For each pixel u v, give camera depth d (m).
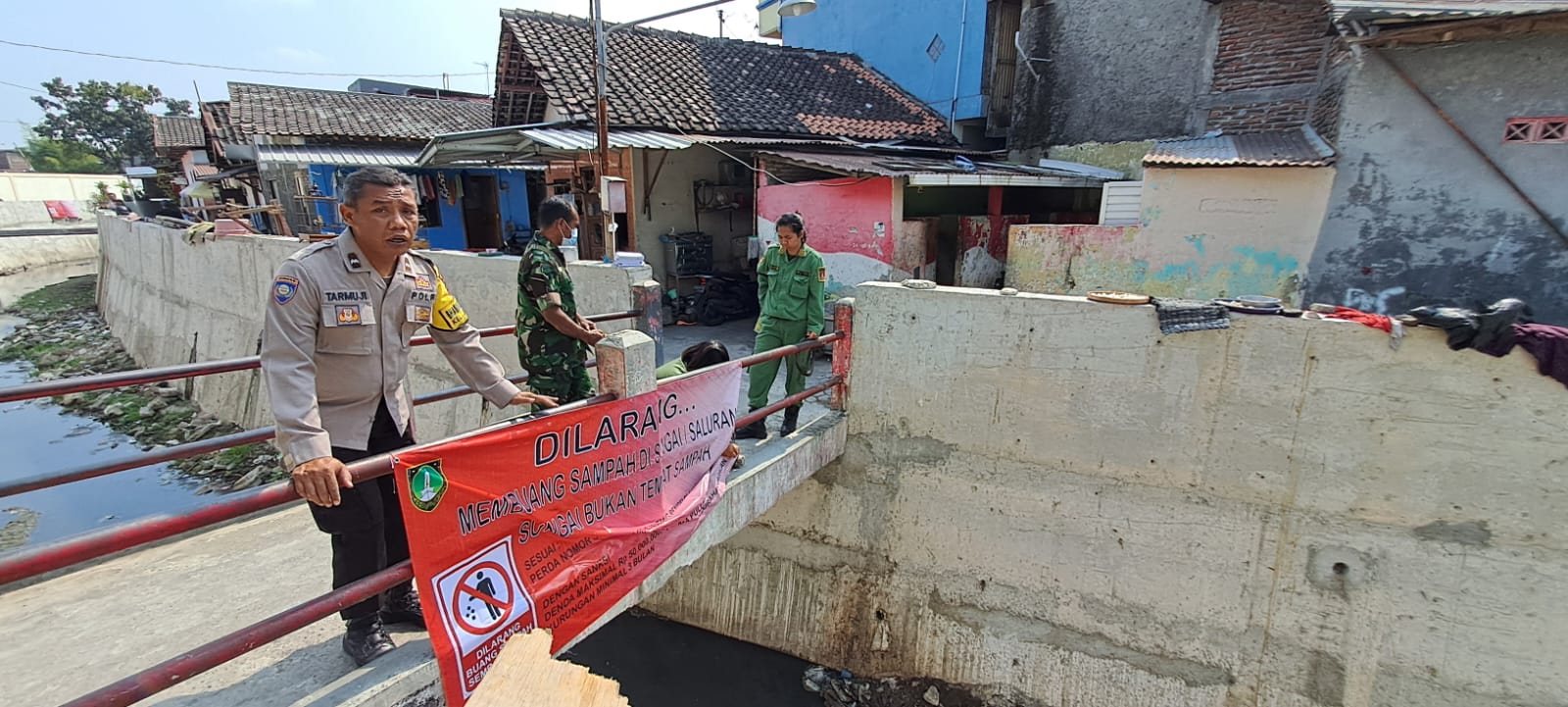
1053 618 4.79
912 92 14.30
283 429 1.96
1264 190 7.61
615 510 3.06
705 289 10.29
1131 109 11.08
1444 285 7.10
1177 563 4.40
